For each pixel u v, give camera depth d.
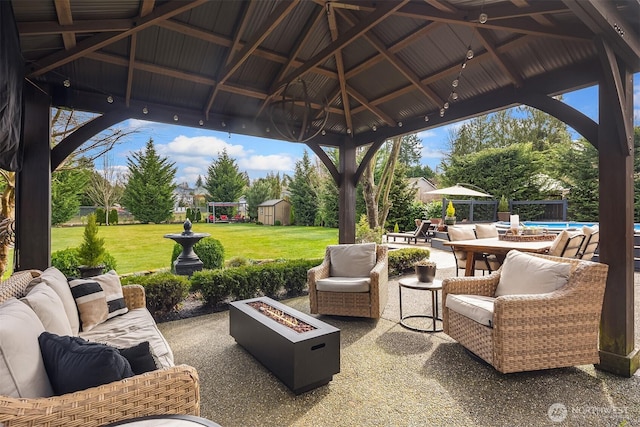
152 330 2.51
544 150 15.27
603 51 2.41
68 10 2.53
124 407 1.26
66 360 1.34
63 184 10.79
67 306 2.33
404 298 4.93
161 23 3.23
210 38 3.52
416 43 3.77
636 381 2.51
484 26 3.03
